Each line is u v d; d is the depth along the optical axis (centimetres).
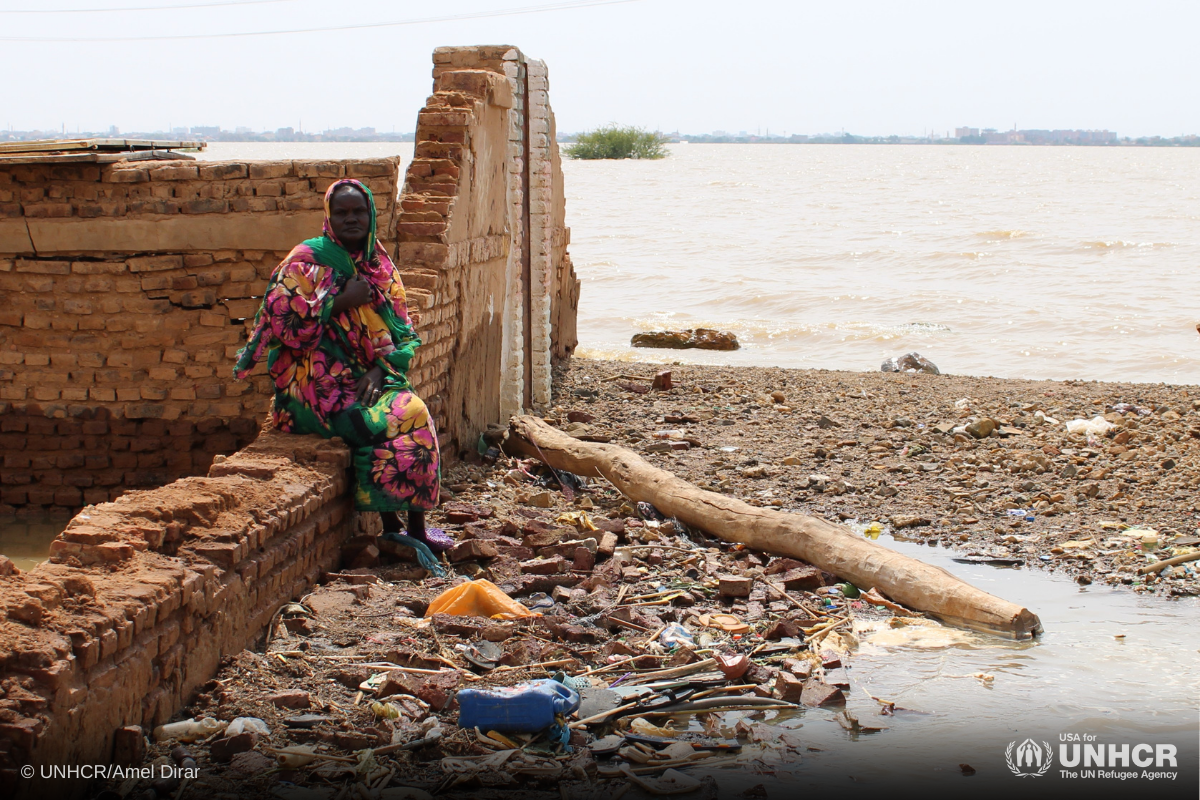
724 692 475
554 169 1365
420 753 409
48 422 790
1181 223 4556
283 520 508
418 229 787
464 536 648
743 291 2584
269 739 407
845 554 624
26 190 771
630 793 390
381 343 602
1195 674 509
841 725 454
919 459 947
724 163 16025
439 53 971
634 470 775
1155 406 1184
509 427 900
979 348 1883
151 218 768
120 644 376
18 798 320
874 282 2766
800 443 997
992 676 504
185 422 788
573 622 535
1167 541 717
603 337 2027
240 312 780
